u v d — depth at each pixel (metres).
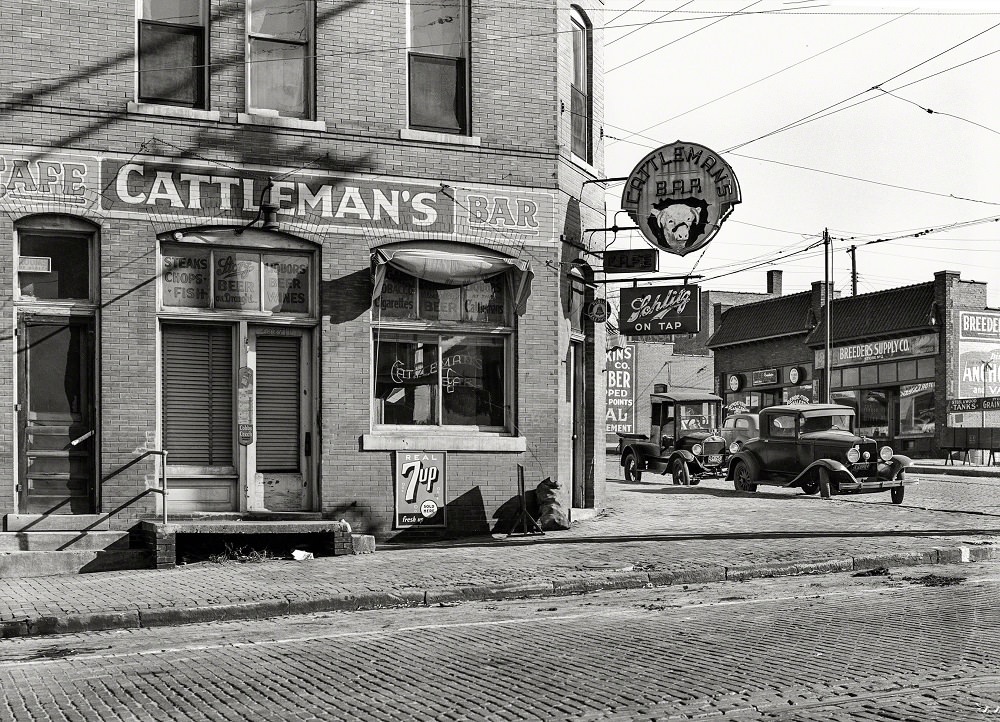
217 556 14.18
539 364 16.91
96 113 14.69
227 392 15.48
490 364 16.88
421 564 13.51
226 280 15.41
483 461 16.48
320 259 15.76
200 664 8.46
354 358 15.84
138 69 15.06
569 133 18.17
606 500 22.09
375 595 11.56
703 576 13.01
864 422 50.72
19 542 13.98
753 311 60.03
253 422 15.46
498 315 16.88
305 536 14.82
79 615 10.43
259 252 15.59
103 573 13.32
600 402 19.72
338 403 15.72
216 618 10.91
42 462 14.52
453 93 16.70
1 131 14.28
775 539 15.82
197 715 6.88
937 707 6.73
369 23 16.09
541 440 16.89
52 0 14.52
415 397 16.39
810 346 54.06
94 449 14.69
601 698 7.07
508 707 6.90
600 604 11.39
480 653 8.65
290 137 15.59
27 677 8.11
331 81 15.84
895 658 8.16
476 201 16.58
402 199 16.16
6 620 10.20
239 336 15.45
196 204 15.12
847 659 8.13
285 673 8.04
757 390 59.41
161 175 14.97
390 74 16.17
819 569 13.60
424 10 16.61
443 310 16.55
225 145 15.27
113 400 14.68
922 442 47.09
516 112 16.89
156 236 14.96
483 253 16.67
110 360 14.70
